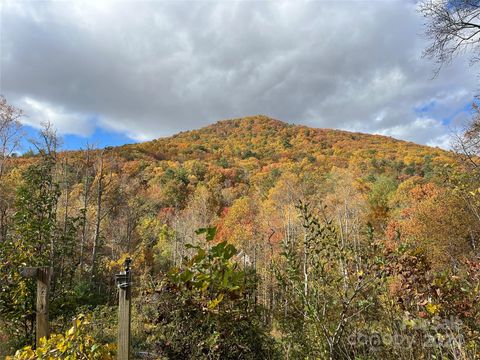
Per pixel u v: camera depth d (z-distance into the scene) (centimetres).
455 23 702
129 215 1950
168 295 298
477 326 250
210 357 273
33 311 458
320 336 268
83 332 283
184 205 4362
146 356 352
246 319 295
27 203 504
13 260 470
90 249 1742
